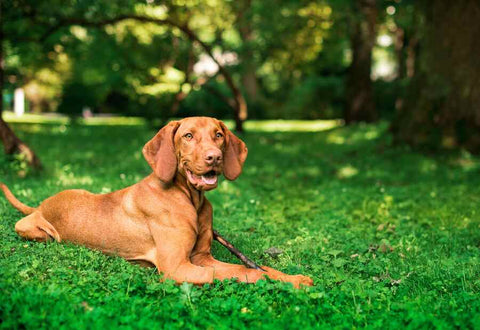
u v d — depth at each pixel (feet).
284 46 71.00
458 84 43.62
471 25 43.01
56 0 47.21
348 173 38.11
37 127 75.51
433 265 16.58
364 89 78.64
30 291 12.01
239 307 12.20
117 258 15.10
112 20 51.06
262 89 137.69
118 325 11.09
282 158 46.68
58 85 115.65
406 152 44.52
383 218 24.07
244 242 19.22
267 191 31.76
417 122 45.78
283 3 60.59
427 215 24.81
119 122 100.27
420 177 36.17
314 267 16.02
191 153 14.16
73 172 33.68
